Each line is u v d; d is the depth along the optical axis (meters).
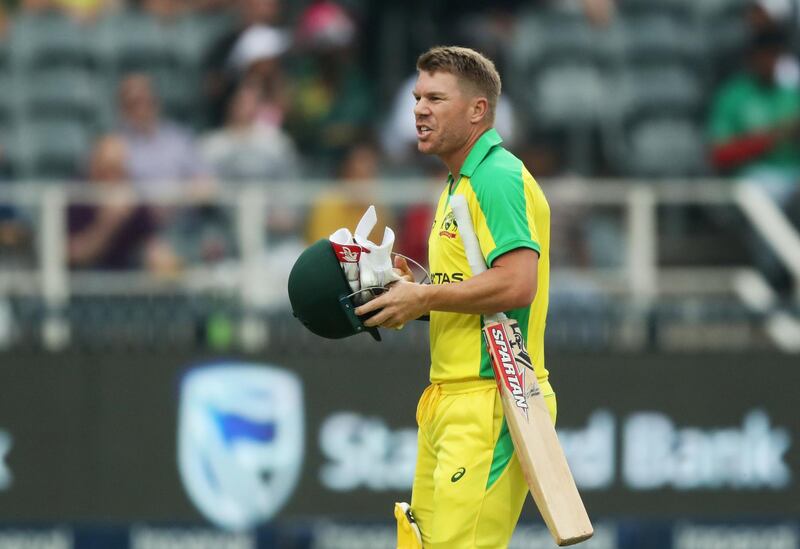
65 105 36.50
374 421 27.02
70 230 29.41
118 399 27.06
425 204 29.66
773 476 27.20
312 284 14.73
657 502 27.12
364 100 36.62
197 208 30.48
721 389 27.20
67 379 27.06
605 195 31.45
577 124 36.47
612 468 27.14
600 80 36.94
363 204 29.72
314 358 27.09
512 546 27.09
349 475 26.95
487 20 38.03
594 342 27.61
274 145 34.12
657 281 30.69
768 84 36.03
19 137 36.09
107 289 28.44
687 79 37.25
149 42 37.34
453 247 14.95
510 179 14.54
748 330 28.06
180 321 27.86
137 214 29.78
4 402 26.97
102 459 27.00
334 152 35.50
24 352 27.03
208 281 28.48
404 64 37.69
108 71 37.09
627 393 27.19
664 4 37.75
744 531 27.17
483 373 14.92
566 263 29.56
